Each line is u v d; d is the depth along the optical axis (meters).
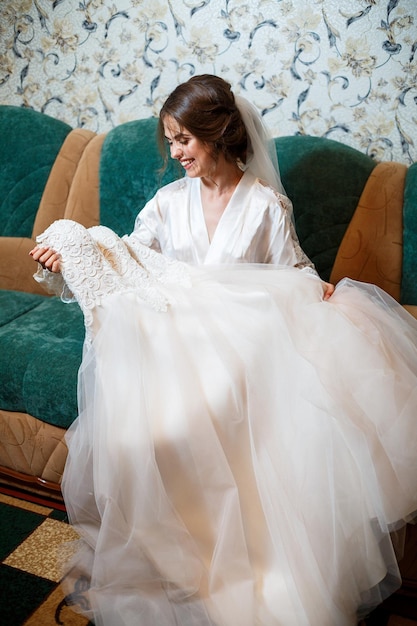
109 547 1.28
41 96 2.43
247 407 1.33
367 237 1.93
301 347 1.35
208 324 1.42
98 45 2.26
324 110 2.04
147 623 1.25
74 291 1.45
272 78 2.07
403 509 1.22
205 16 2.07
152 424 1.30
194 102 1.52
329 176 1.94
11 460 1.79
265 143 1.71
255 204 1.66
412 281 1.90
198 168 1.61
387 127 1.99
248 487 1.31
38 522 1.68
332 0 1.91
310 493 1.21
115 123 2.36
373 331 1.42
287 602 1.17
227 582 1.21
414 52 1.88
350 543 1.20
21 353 1.73
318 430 1.25
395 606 1.43
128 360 1.37
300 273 1.59
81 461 1.39
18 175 2.32
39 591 1.45
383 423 1.27
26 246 2.33
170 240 1.77
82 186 2.24
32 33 2.34
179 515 1.27
